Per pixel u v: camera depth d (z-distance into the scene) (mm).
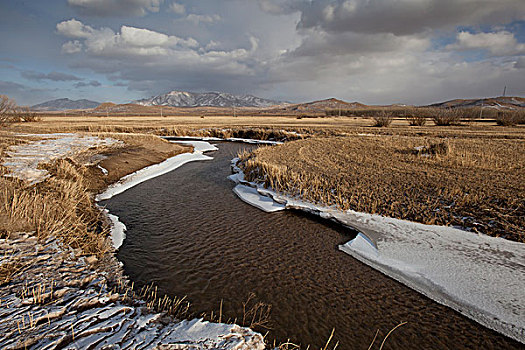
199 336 4168
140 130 44750
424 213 9047
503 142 21734
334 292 6109
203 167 20500
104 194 13016
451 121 45812
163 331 4266
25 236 6340
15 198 7051
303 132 37656
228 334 4285
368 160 16500
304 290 6191
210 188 14672
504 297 5438
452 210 8945
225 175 17797
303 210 10883
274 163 16500
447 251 7070
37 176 10672
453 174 12398
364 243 8055
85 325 4117
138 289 6066
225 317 5324
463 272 6246
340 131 36562
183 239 8695
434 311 5438
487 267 6293
